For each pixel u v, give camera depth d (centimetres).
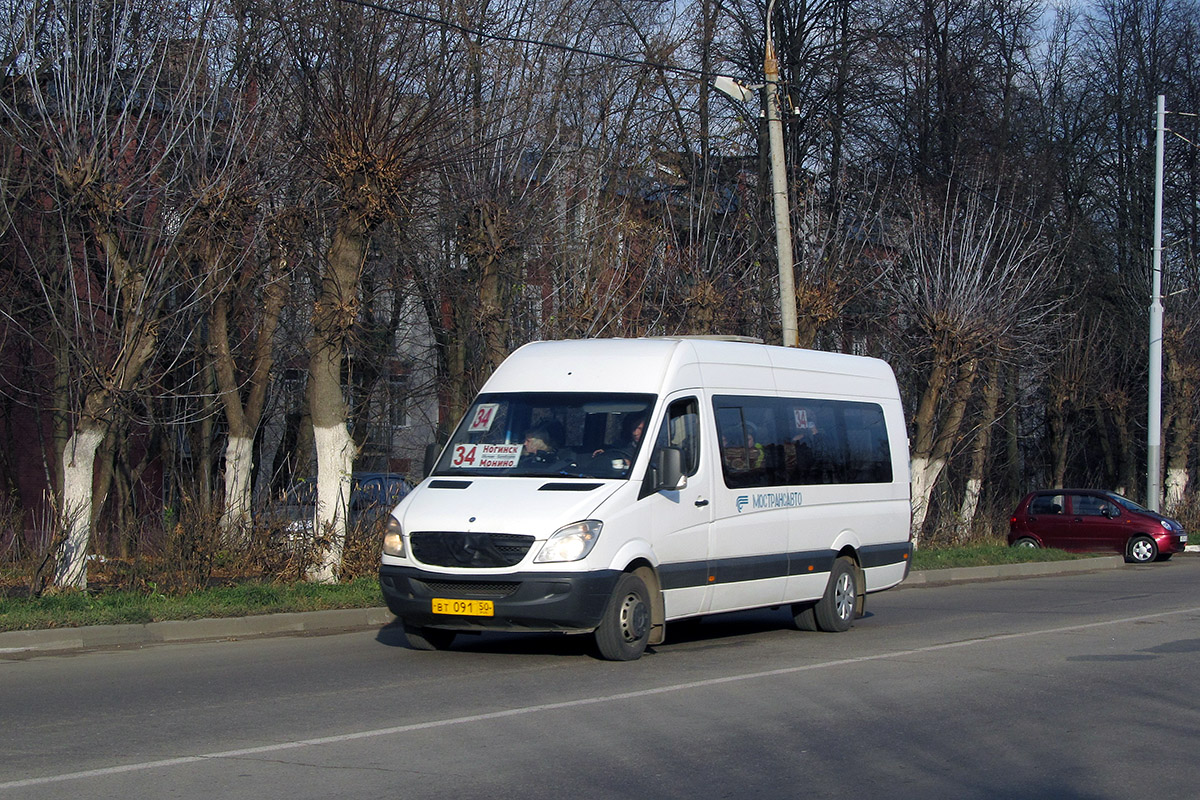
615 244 2159
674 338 1186
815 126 3005
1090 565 2488
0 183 1670
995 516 3088
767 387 1259
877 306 2648
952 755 729
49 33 1492
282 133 1664
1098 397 3647
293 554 1502
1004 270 2547
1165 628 1359
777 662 1081
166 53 1554
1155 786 664
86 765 672
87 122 1430
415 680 965
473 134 1695
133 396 1619
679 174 2634
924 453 2492
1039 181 3128
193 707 847
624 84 2619
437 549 1011
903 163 3011
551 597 984
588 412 1108
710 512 1138
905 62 3033
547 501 1017
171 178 1508
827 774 677
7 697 886
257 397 1995
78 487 1369
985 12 3238
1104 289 3606
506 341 1966
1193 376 3466
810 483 1295
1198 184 3691
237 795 611
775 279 2428
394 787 630
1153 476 3033
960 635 1302
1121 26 3800
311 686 935
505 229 1886
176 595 1361
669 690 921
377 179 1485
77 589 1351
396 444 2973
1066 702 902
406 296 2391
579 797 618
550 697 889
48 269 1805
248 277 1831
